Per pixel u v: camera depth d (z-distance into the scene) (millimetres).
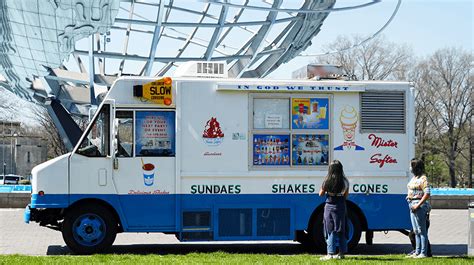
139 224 18016
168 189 18109
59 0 40969
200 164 18203
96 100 45781
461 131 92500
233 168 18281
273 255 17297
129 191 18000
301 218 18391
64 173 17844
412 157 18812
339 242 16656
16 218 29219
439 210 36219
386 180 18688
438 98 87812
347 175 18578
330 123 18609
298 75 20188
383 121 18781
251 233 18266
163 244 21047
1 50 45594
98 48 50000
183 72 19016
